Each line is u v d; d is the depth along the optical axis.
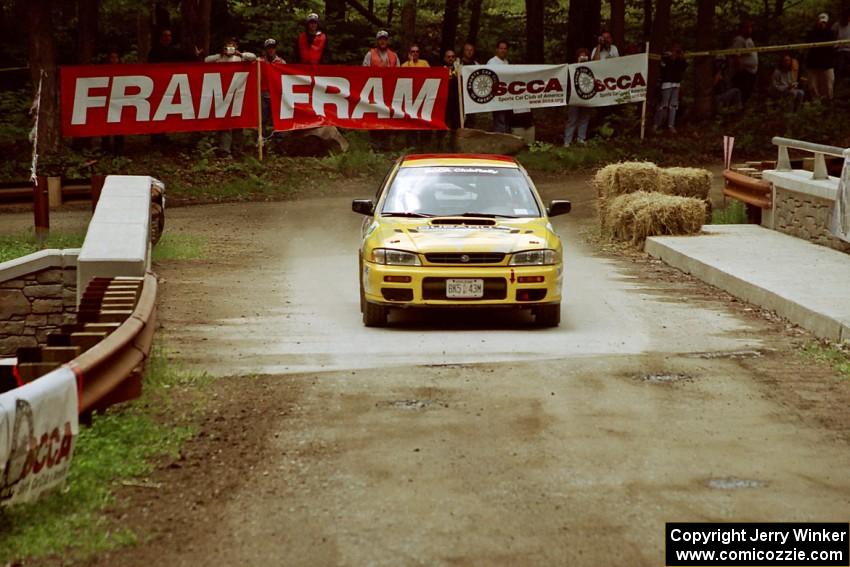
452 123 49.38
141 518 10.75
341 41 63.03
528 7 63.41
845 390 16.03
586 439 13.51
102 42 63.28
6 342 22.98
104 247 20.92
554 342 19.23
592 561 9.79
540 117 61.09
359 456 12.74
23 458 10.25
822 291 22.41
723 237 31.25
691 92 65.81
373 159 46.19
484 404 15.05
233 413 14.41
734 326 20.89
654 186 34.41
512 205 22.02
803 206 30.92
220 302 23.06
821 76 56.81
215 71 43.56
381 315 20.48
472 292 20.03
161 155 45.34
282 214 38.31
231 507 11.08
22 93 52.62
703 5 57.12
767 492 11.70
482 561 9.78
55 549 9.93
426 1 72.00
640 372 16.97
